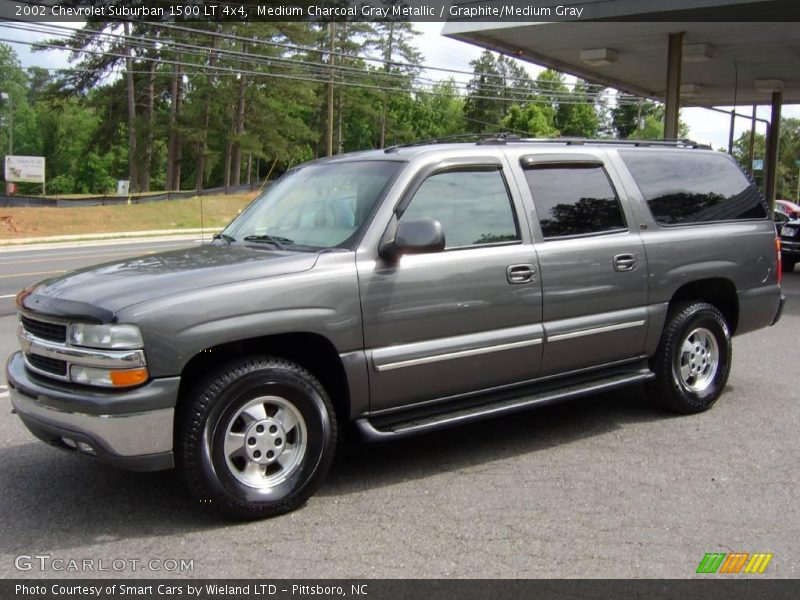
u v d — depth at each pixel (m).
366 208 4.47
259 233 4.92
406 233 4.24
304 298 4.04
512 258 4.79
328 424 4.21
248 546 3.72
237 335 3.85
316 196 4.89
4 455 5.04
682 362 5.84
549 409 6.12
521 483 4.53
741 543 3.74
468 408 4.76
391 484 4.52
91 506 4.21
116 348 3.63
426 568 3.49
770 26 14.47
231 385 3.87
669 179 5.89
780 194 78.88
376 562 3.55
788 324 9.91
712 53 16.73
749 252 6.23
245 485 3.96
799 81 21.27
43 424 3.86
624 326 5.37
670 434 5.44
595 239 5.26
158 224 39.12
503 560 3.57
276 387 4.01
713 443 5.24
